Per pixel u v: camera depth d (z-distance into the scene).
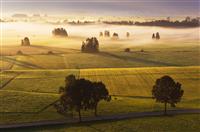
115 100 90.38
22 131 70.00
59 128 70.88
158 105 87.31
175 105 87.44
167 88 80.94
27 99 89.44
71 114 80.81
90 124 73.12
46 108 84.25
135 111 82.44
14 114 80.25
